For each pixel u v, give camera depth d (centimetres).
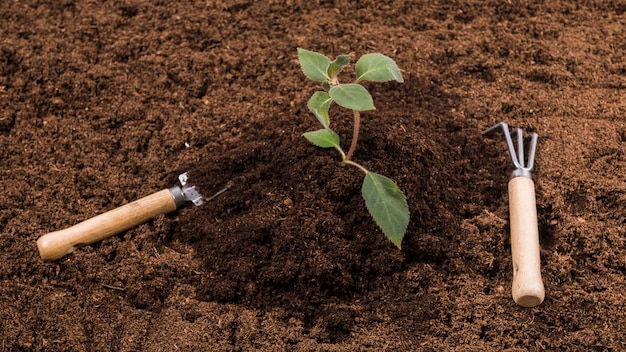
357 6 154
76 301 127
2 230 133
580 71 146
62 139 140
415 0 154
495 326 125
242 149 136
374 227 130
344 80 144
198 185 135
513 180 130
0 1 154
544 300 127
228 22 152
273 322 126
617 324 125
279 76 146
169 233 132
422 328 126
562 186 134
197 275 129
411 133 135
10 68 146
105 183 137
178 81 146
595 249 130
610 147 138
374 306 127
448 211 133
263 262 129
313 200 131
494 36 151
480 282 129
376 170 132
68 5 154
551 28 151
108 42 150
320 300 127
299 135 135
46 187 136
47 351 124
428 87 144
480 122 141
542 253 130
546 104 143
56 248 129
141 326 125
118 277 129
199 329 125
